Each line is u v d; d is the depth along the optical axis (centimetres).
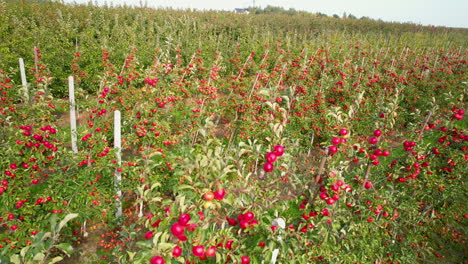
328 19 3641
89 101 711
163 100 715
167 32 1841
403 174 492
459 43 2528
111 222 537
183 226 238
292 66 1147
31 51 1119
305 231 389
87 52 1220
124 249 501
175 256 245
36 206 463
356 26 3516
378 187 512
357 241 423
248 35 2045
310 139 938
